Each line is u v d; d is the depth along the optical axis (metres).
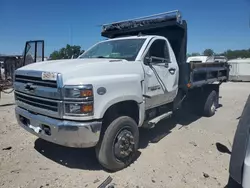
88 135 3.30
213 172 3.85
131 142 3.94
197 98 7.52
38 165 4.03
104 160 3.66
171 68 5.23
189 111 7.80
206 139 5.40
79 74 3.37
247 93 14.54
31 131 3.86
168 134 5.71
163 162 4.17
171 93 5.33
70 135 3.28
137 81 4.10
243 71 25.50
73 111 3.24
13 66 18.31
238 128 2.44
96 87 3.34
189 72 5.84
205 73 6.98
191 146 4.93
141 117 4.27
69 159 4.27
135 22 5.93
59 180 3.56
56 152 4.55
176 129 6.14
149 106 4.64
